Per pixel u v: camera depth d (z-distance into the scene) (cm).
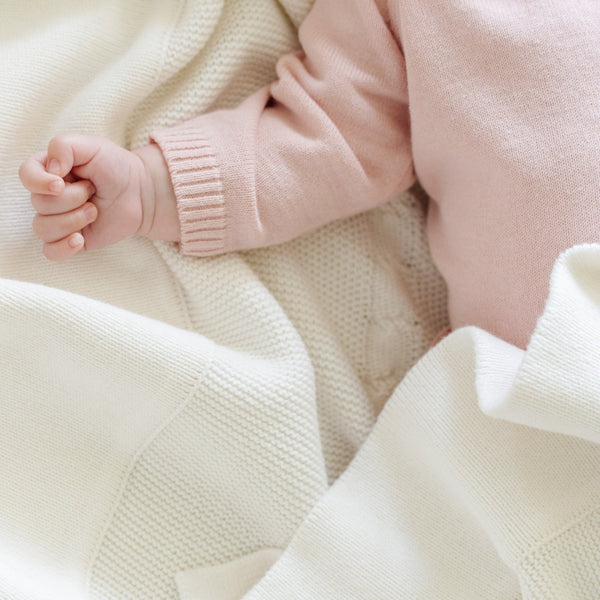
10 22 79
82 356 77
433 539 77
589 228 75
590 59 76
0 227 79
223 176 78
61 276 80
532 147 76
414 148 80
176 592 78
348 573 77
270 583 77
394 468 78
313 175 79
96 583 77
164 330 78
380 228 83
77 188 76
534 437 75
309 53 80
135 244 80
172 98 81
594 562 73
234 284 79
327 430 81
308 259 82
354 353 82
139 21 81
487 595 75
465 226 78
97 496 78
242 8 81
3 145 78
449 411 76
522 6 77
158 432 78
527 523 74
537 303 76
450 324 81
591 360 72
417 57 77
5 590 74
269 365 79
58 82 79
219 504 79
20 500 77
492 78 77
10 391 77
